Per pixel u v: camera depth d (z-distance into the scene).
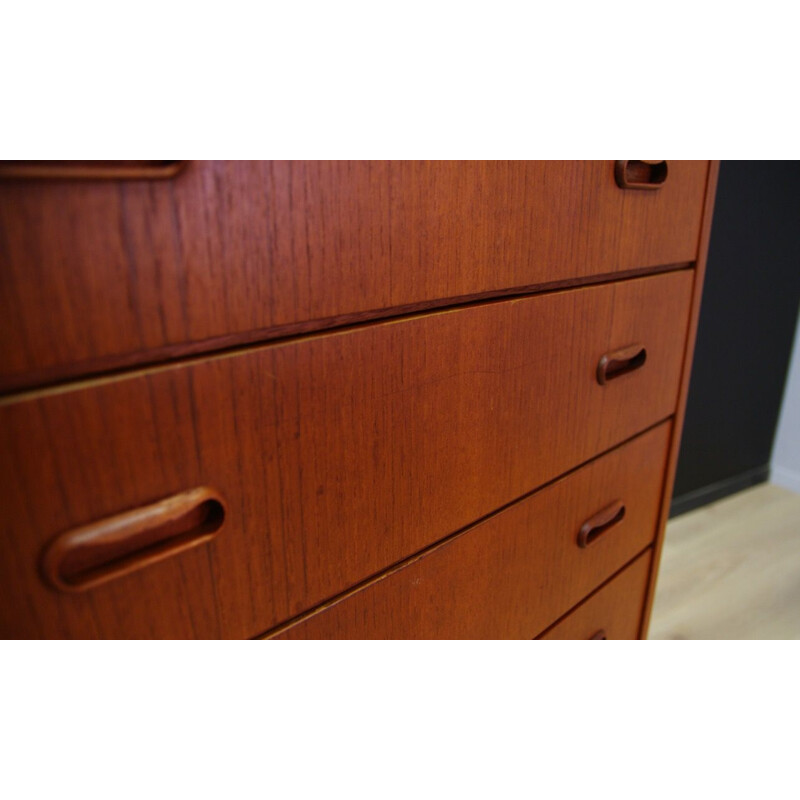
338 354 0.42
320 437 0.42
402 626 0.54
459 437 0.52
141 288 0.32
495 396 0.54
